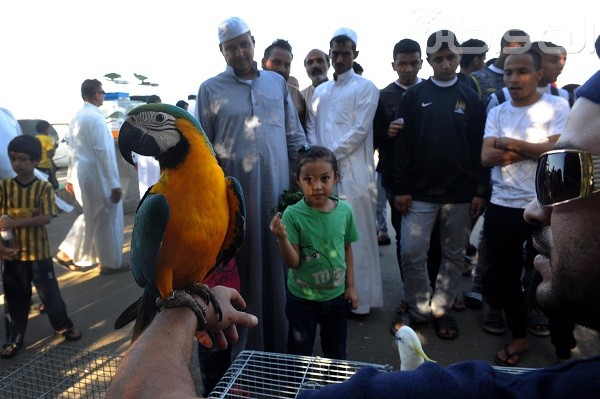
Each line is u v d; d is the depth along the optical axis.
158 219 1.23
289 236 2.28
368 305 3.44
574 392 0.59
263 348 2.61
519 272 2.75
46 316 3.58
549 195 0.68
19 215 3.00
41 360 2.15
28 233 3.01
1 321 3.54
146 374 0.76
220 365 2.47
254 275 2.50
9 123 3.62
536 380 0.63
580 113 0.67
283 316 2.65
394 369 2.81
